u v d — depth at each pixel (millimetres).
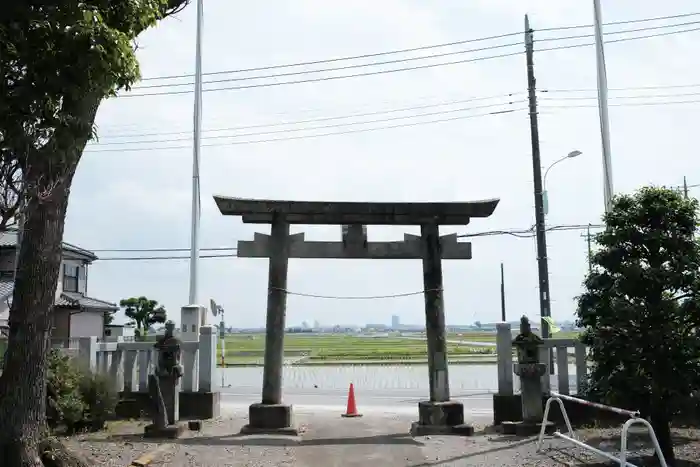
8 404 7934
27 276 8109
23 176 6703
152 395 12070
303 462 10039
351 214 13430
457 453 10570
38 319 8141
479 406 19562
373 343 91000
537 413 12211
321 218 13508
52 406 11914
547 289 26266
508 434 12242
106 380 13336
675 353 9156
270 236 13375
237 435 12250
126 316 41531
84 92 6578
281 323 13156
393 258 13508
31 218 8125
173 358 12516
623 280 9445
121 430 12812
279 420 12609
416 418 15539
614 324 9461
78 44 6324
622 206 9812
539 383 12297
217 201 13164
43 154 6633
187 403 14430
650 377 9180
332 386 28312
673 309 9258
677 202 9500
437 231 13578
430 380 13133
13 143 6352
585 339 10031
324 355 55375
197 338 15289
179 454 10508
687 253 9344
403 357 50625
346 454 10609
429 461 10062
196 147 20422
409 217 13523
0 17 6234
